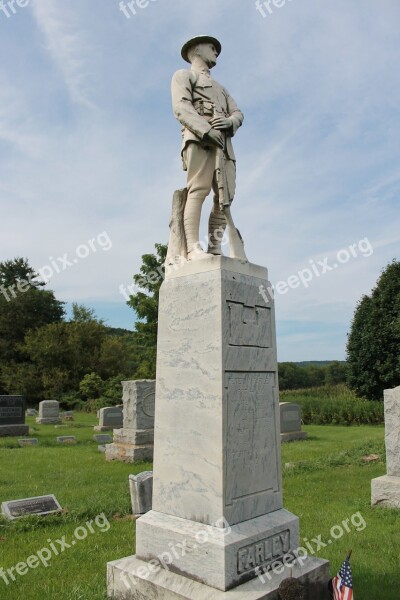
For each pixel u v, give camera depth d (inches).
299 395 1161.4
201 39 196.9
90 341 1590.8
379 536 246.8
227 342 161.0
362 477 394.3
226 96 197.8
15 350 1583.4
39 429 856.9
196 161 185.3
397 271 1132.5
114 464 472.7
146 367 1051.9
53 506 289.0
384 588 182.5
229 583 141.9
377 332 1098.7
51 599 175.8
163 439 172.1
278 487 172.7
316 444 620.4
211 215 200.1
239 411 160.9
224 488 151.0
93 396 1403.8
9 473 419.8
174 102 184.7
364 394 1130.0
